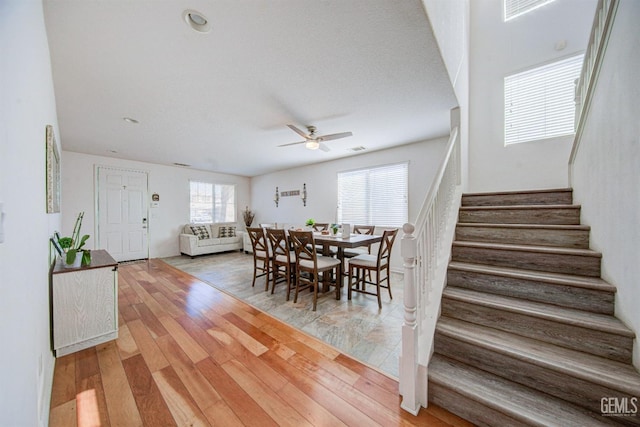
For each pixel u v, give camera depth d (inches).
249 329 94.0
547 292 64.7
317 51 74.0
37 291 49.0
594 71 68.0
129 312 109.2
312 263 118.7
